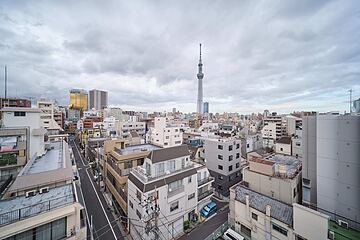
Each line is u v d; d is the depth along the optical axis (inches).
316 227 516.7
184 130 2824.8
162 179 735.1
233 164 1316.4
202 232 784.9
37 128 935.7
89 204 985.5
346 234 535.8
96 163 1486.2
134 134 1889.8
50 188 563.8
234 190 781.9
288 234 578.2
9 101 1765.5
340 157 605.6
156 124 2153.1
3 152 743.1
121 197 863.7
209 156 1374.3
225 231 765.3
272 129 2561.5
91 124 2989.7
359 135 564.4
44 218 424.8
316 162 689.6
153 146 1259.8
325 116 645.9
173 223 755.4
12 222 388.5
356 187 568.1
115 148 1100.5
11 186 529.3
